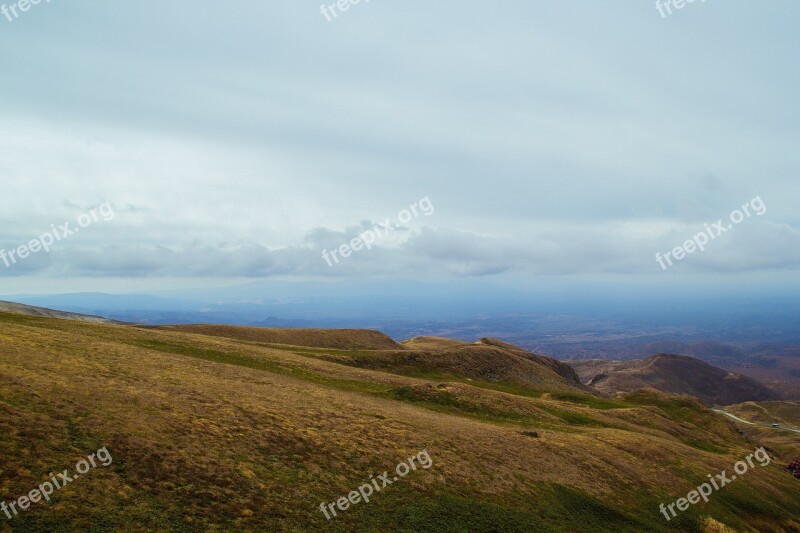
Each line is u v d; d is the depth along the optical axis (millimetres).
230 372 52906
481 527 33469
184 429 33531
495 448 47250
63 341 48000
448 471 39812
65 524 21922
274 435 37312
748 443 115375
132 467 27469
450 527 32469
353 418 45781
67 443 27484
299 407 45156
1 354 38281
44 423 28469
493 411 67188
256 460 32969
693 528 45125
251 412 40281
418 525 31672
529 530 34781
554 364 177625
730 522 49625
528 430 57344
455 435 47906
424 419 51781
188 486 27641
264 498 29078
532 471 44719
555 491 42406
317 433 40000
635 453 60500
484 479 40406
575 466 49250
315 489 31953
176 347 63812
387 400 60469
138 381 40375
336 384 64188
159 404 36312
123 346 53344
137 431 31047
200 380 45906
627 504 45094
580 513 40125
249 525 26156
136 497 25250
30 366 36812
